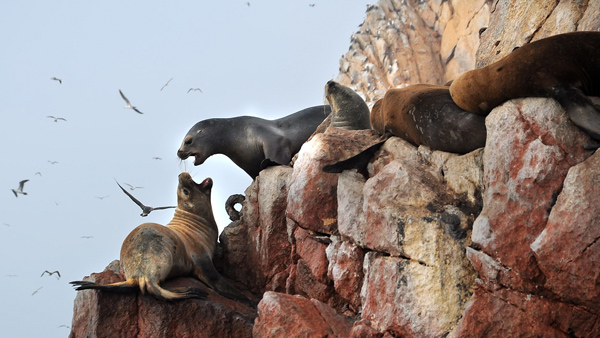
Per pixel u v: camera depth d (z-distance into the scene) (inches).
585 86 381.7
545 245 367.2
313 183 531.8
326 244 534.0
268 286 605.9
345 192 498.9
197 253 597.3
